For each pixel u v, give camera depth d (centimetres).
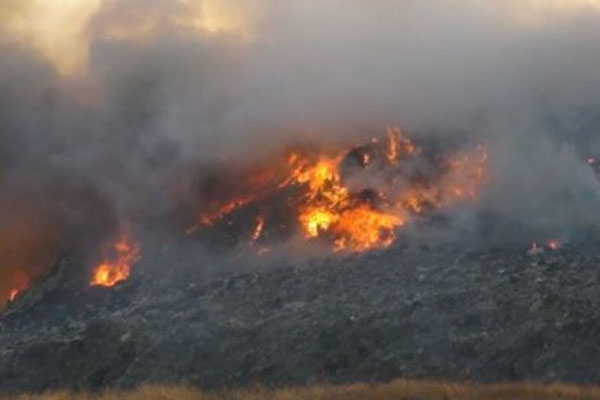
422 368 8350
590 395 7456
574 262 9894
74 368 9194
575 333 8362
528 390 7575
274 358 8756
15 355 9538
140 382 8788
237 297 10256
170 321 9750
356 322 9031
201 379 8681
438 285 9731
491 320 8825
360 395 7631
